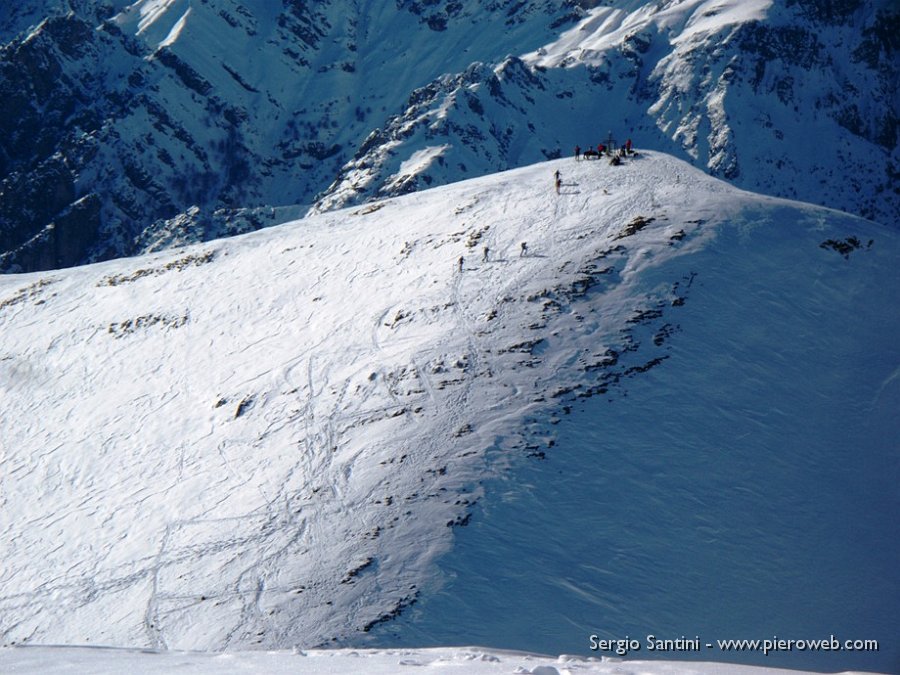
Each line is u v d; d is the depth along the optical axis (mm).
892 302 64688
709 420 54250
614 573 45188
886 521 50000
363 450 54594
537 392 56156
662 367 57281
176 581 48688
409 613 42875
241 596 46125
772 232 68688
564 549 46312
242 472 56375
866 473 52594
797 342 60406
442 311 65000
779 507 49875
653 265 64938
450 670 18797
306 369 64062
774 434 54031
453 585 44125
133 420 65625
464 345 61000
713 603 44312
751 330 60594
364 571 45781
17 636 48156
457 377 58469
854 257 68000
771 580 45906
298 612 44062
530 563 45406
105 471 61125
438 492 49906
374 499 50531
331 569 46375
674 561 46156
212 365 68812
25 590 51688
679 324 60344
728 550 47094
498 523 47656
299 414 59719
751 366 58094
